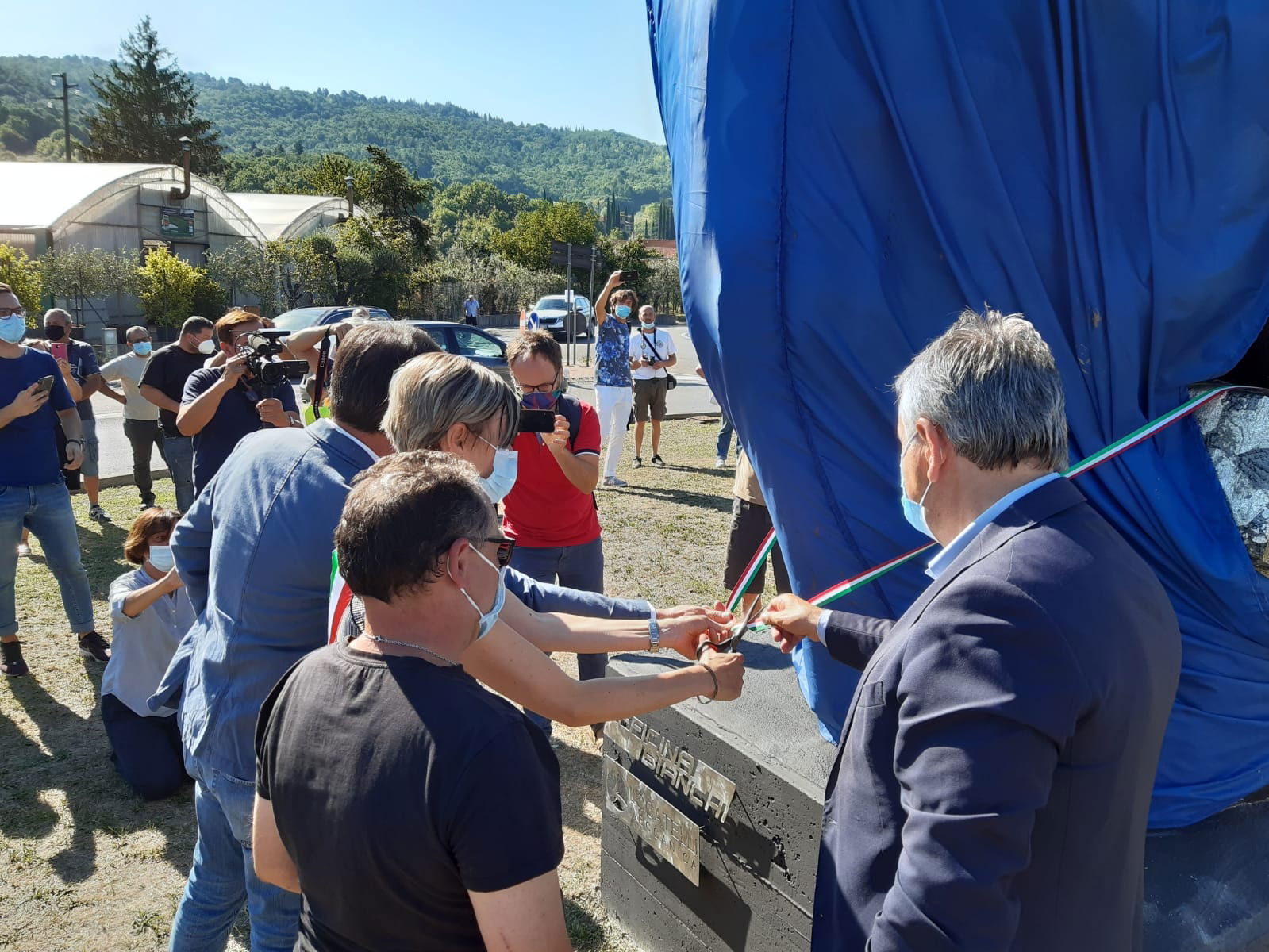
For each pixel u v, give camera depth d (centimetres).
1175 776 218
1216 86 192
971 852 112
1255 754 222
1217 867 214
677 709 244
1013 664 117
